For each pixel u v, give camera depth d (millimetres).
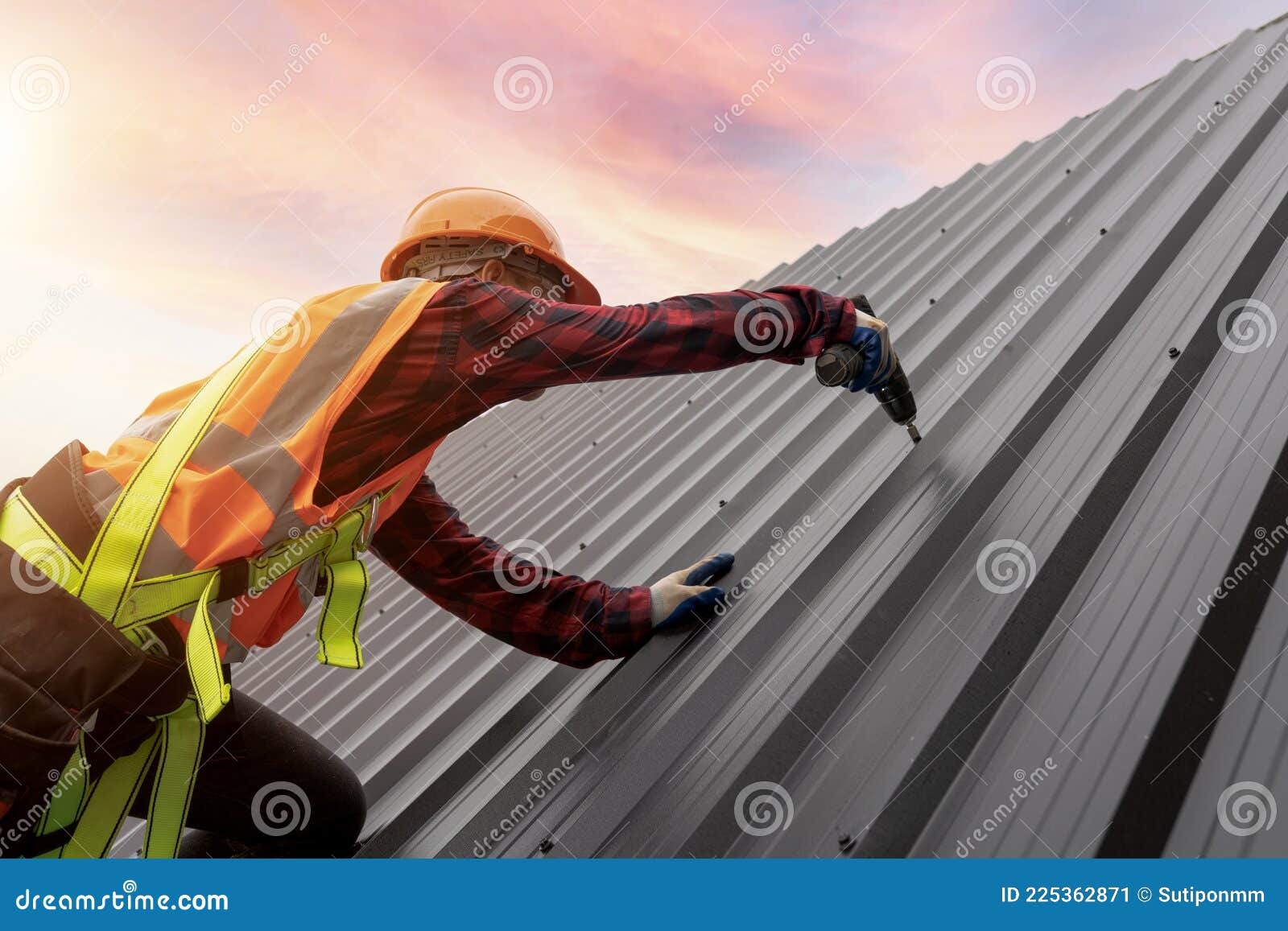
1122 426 1509
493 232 1442
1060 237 2617
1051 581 1276
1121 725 998
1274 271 1716
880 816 1056
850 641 1372
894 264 3729
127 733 1076
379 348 1095
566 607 1671
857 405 2363
